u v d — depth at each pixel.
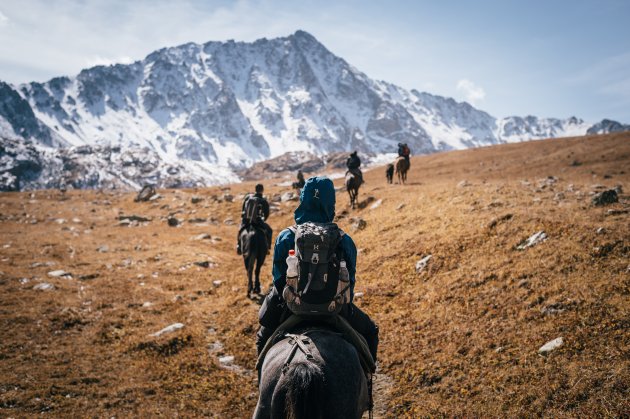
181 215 34.72
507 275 11.92
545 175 45.34
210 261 21.08
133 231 29.45
